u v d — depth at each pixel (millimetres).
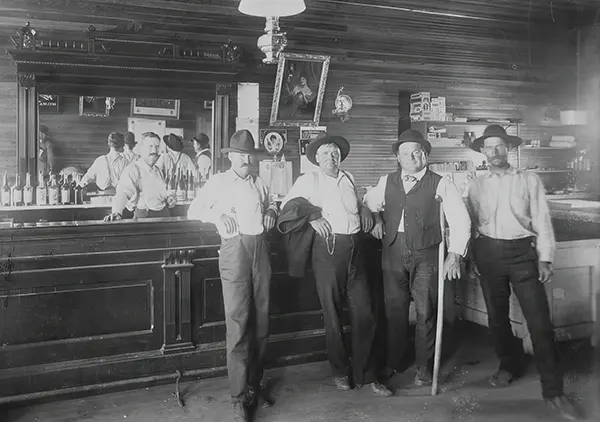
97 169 4449
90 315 3311
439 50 5848
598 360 3492
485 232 3340
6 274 3105
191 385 3479
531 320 3246
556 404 3096
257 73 5070
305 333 3855
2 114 4250
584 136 6441
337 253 3303
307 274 3855
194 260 3543
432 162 5910
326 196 3375
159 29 4664
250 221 3117
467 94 6074
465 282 4480
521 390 3369
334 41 5348
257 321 3213
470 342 4230
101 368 3318
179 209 4668
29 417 3025
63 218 4320
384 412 3107
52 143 4316
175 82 4621
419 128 5691
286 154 5250
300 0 3340
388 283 3496
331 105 5426
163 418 3031
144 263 3408
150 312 3461
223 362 3627
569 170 6410
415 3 5516
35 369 3180
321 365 3824
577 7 6094
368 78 5555
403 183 3414
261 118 5125
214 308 3625
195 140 4750
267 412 3117
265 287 3184
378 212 3588
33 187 4242
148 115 4582
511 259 3275
